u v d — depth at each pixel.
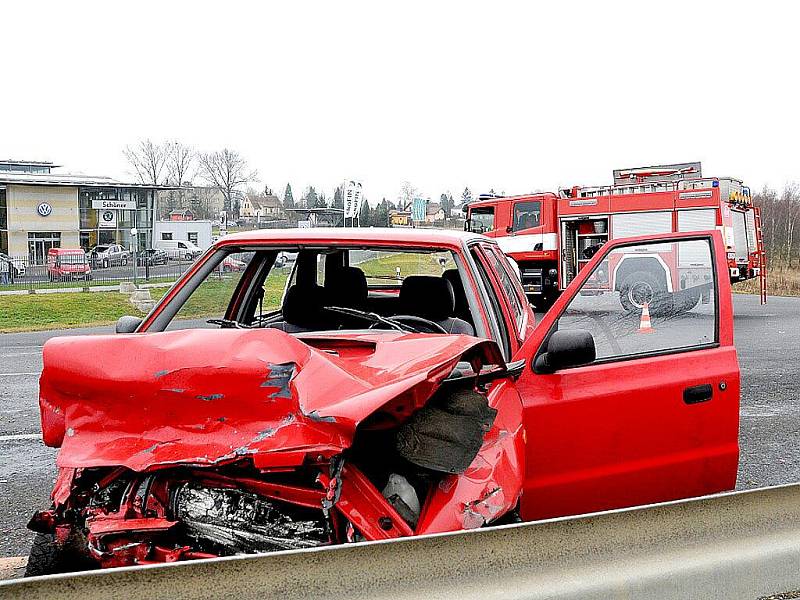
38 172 72.75
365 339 3.30
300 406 2.54
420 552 2.16
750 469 6.26
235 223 73.69
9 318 23.41
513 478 2.86
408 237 4.09
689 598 2.49
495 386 3.34
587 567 2.37
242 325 4.37
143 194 61.91
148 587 1.92
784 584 2.66
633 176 22.58
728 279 4.20
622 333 3.99
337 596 2.06
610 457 3.81
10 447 6.66
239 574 1.98
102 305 27.16
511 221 23.97
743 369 11.15
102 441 2.67
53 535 3.07
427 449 2.75
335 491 2.55
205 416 2.65
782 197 51.78
